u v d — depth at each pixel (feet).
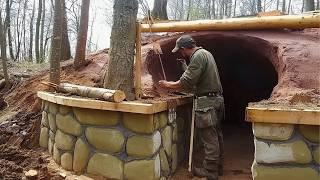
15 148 15.58
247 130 20.90
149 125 11.43
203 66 12.73
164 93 14.85
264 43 15.15
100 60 20.12
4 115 19.21
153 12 32.68
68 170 13.38
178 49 13.42
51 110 14.93
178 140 14.19
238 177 13.11
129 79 13.17
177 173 13.62
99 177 12.41
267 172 10.10
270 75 19.90
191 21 16.29
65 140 13.64
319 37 15.71
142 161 11.64
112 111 12.09
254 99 22.67
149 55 16.15
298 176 9.87
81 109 12.87
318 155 9.70
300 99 11.36
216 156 12.84
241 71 21.29
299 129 9.83
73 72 19.69
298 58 13.46
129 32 13.16
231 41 16.57
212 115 12.77
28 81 22.06
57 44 16.74
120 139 12.01
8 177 13.10
